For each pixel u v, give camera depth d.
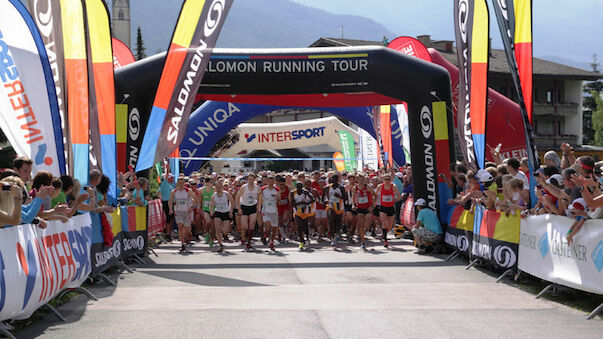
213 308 6.84
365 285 8.57
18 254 5.29
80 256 7.31
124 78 12.99
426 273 9.76
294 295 7.73
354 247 13.95
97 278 8.87
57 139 7.73
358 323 6.02
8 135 7.55
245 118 20.19
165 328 5.83
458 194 12.16
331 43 50.31
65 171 7.80
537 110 45.56
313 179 16.39
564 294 7.60
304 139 27.03
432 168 13.08
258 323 6.04
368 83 13.17
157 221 15.08
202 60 11.80
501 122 18.95
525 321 6.12
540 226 7.75
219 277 9.41
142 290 8.16
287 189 15.28
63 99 8.27
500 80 43.75
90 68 9.52
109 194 9.81
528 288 8.16
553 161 8.40
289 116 51.69
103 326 5.93
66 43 8.81
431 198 13.01
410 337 5.45
